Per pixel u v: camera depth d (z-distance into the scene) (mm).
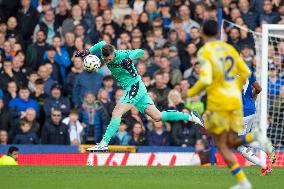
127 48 45719
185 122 43188
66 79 44531
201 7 49438
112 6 50219
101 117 42781
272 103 41406
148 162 39344
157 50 45812
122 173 30078
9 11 48469
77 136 41906
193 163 39656
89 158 39281
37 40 45625
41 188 24734
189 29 48625
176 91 43875
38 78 43875
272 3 50219
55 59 45031
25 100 42688
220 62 22703
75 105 43688
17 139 41406
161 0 50062
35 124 41906
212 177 28781
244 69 23234
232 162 22500
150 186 25469
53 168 32062
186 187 25281
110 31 46594
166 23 49125
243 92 31047
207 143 41875
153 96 43406
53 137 41500
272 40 42125
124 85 32469
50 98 42844
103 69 45125
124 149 40688
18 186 25281
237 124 22812
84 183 26172
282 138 41281
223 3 49625
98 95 43344
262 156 33938
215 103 22703
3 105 42031
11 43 45344
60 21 47625
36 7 48469
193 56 46531
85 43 46281
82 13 47531
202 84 22094
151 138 42594
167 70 45156
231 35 47562
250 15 49656
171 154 39656
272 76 41219
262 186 25828
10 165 33656
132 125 42438
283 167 34188
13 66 44062
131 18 47719
